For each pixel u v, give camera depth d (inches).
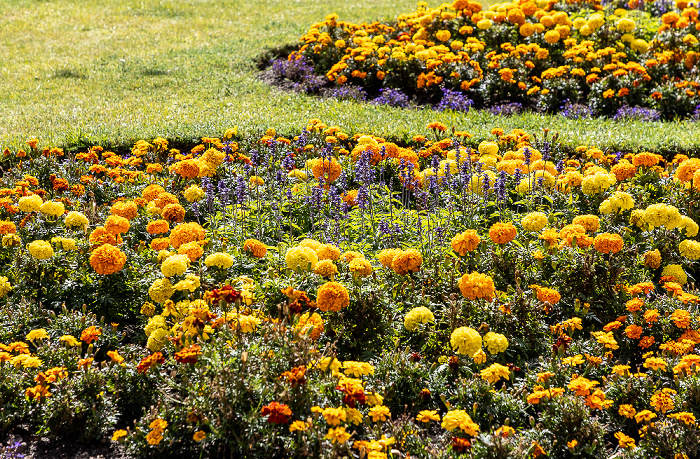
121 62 528.4
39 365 134.2
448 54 447.5
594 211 228.1
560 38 488.1
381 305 164.1
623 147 305.1
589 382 131.6
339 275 173.0
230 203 241.6
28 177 239.5
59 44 590.6
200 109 396.5
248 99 426.6
